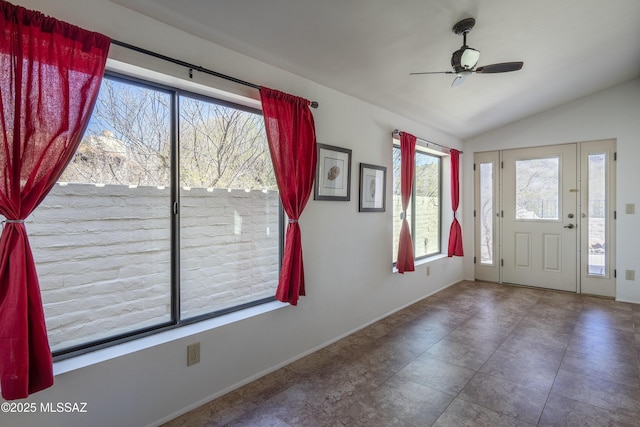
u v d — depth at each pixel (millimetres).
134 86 1880
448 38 2455
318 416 1927
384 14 2059
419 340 3008
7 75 1331
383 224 3564
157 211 1976
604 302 4145
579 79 3771
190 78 1944
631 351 2764
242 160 2410
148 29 1778
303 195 2504
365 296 3334
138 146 1892
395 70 2773
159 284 1991
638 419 1892
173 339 1892
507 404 2045
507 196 5004
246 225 2451
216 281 2277
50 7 1484
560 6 2324
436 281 4641
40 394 1458
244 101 2324
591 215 4398
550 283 4711
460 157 5266
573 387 2230
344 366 2521
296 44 2217
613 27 2717
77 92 1499
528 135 4773
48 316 1608
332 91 2914
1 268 1326
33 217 1563
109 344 1776
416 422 1876
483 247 5238
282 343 2510
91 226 1734
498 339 3023
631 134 4098
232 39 2068
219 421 1872
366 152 3303
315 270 2773
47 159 1434
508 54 2908
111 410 1657
